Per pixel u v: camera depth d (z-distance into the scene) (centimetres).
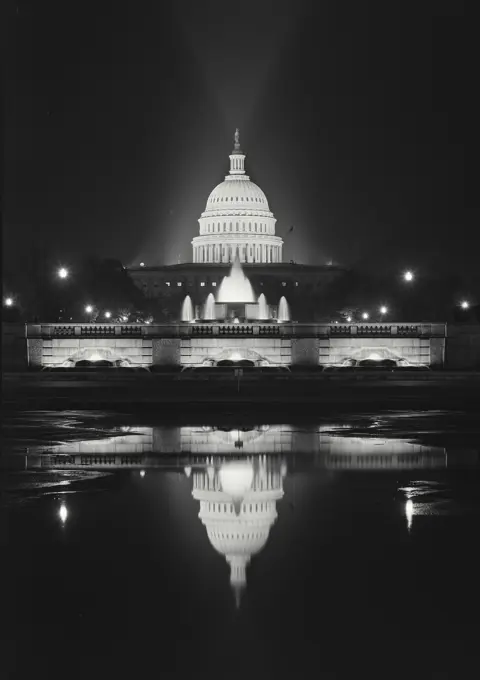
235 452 4412
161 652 1933
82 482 3644
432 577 2389
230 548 2661
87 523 2962
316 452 4409
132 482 3631
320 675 1827
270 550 2639
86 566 2498
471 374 10012
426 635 2014
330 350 11075
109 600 2244
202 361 11006
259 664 1872
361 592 2281
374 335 11088
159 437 4997
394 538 2770
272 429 5362
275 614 2141
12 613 2152
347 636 2009
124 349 10994
